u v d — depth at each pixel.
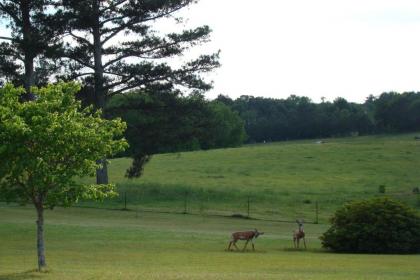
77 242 29.91
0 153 18.53
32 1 45.81
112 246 28.73
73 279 17.48
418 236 29.34
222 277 18.19
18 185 19.69
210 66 50.69
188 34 49.84
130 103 51.53
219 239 31.97
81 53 47.81
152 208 46.66
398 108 155.38
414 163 79.56
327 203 52.22
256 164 82.44
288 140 170.50
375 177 69.94
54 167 19.52
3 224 35.19
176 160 88.25
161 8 48.72
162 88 49.72
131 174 51.84
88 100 47.56
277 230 37.84
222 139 131.00
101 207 46.06
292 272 20.83
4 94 19.03
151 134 50.19
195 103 51.84
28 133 18.31
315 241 32.88
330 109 182.50
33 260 23.94
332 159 84.56
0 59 46.28
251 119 182.38
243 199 53.06
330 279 18.17
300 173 74.19
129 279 17.48
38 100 19.36
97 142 19.59
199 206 48.66
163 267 21.84
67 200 19.59
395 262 24.81
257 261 24.48
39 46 44.94
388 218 29.33
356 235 28.91
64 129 18.84
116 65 48.69
